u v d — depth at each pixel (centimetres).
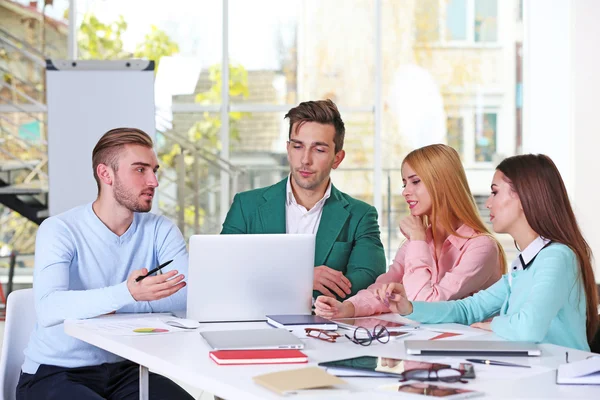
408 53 779
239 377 179
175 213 759
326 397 161
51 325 254
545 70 783
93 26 763
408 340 213
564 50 780
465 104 785
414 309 251
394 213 780
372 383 172
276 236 256
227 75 767
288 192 328
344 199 331
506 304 247
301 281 260
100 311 246
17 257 758
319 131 314
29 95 750
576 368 178
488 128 786
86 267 269
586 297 233
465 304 261
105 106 627
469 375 177
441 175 297
